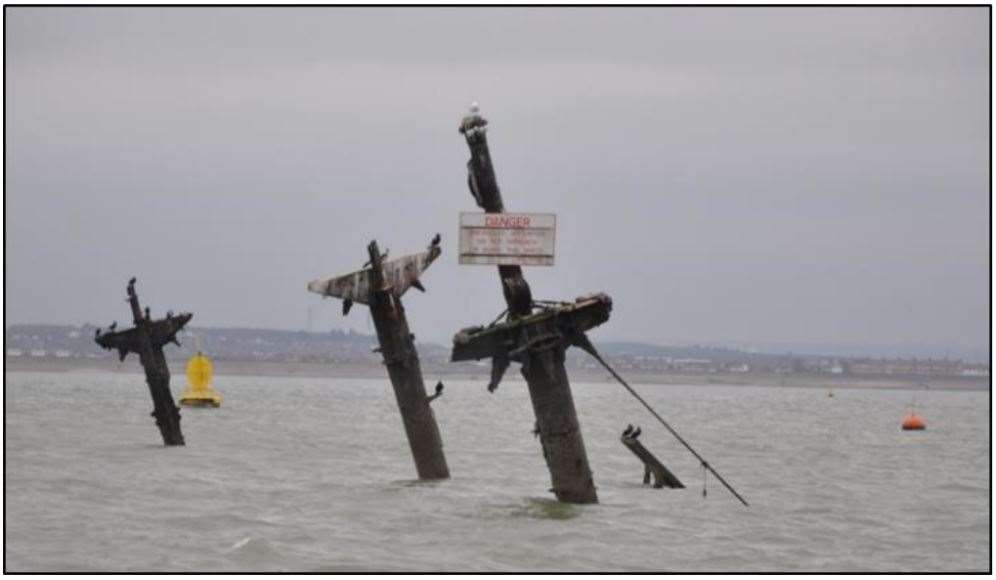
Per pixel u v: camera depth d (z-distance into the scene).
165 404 166.25
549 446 109.62
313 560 96.69
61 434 188.00
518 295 104.50
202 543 101.38
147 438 183.00
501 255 104.62
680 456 181.00
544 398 107.69
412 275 119.81
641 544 103.19
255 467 146.25
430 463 126.31
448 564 96.06
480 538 103.44
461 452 176.25
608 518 109.75
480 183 105.31
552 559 98.06
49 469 138.00
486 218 104.69
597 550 100.94
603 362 107.12
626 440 130.38
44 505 115.56
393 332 121.31
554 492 112.06
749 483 142.50
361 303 119.62
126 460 150.12
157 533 104.69
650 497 123.56
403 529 106.50
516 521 108.56
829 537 109.44
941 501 129.88
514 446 191.25
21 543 100.75
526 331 104.50
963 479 150.88
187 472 139.12
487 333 104.19
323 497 120.50
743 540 106.56
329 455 164.00
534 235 104.31
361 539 103.00
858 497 131.12
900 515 120.69
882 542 108.31
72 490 123.75
